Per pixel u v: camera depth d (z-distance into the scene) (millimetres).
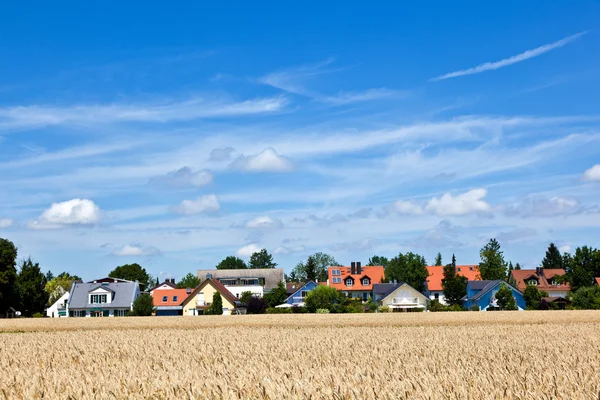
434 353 21438
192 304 91688
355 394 12219
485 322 50719
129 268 161750
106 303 91562
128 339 32125
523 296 92562
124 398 12469
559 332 34375
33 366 18953
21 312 90188
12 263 78125
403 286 92750
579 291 82875
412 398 11688
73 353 24078
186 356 21797
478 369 15883
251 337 32625
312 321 54844
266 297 95750
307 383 13320
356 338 30844
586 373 14836
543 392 12164
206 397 12156
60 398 12570
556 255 176750
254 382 13758
